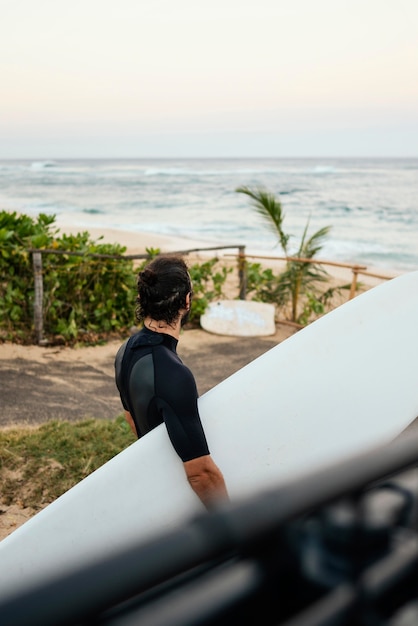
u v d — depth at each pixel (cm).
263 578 29
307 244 895
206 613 28
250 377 247
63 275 738
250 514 26
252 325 809
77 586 21
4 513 340
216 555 25
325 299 903
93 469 384
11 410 523
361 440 253
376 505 31
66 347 721
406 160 11844
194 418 199
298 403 247
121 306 783
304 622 30
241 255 891
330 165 9344
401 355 267
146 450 215
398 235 2706
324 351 259
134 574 22
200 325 839
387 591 32
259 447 238
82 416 517
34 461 392
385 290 279
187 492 218
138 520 215
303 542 29
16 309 722
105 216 3650
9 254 715
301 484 28
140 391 202
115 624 23
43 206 4144
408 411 262
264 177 6406
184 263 212
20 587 20
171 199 4519
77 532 213
